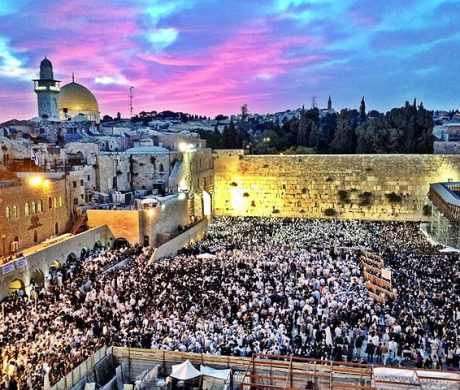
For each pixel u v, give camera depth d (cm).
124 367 2883
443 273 4362
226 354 2827
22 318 3241
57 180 5547
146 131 9325
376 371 2498
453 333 2986
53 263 4616
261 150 11094
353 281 4178
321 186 8450
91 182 6569
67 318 3250
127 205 6488
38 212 5109
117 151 7856
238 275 4200
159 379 2744
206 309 3359
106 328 3122
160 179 7400
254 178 8725
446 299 3603
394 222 7862
